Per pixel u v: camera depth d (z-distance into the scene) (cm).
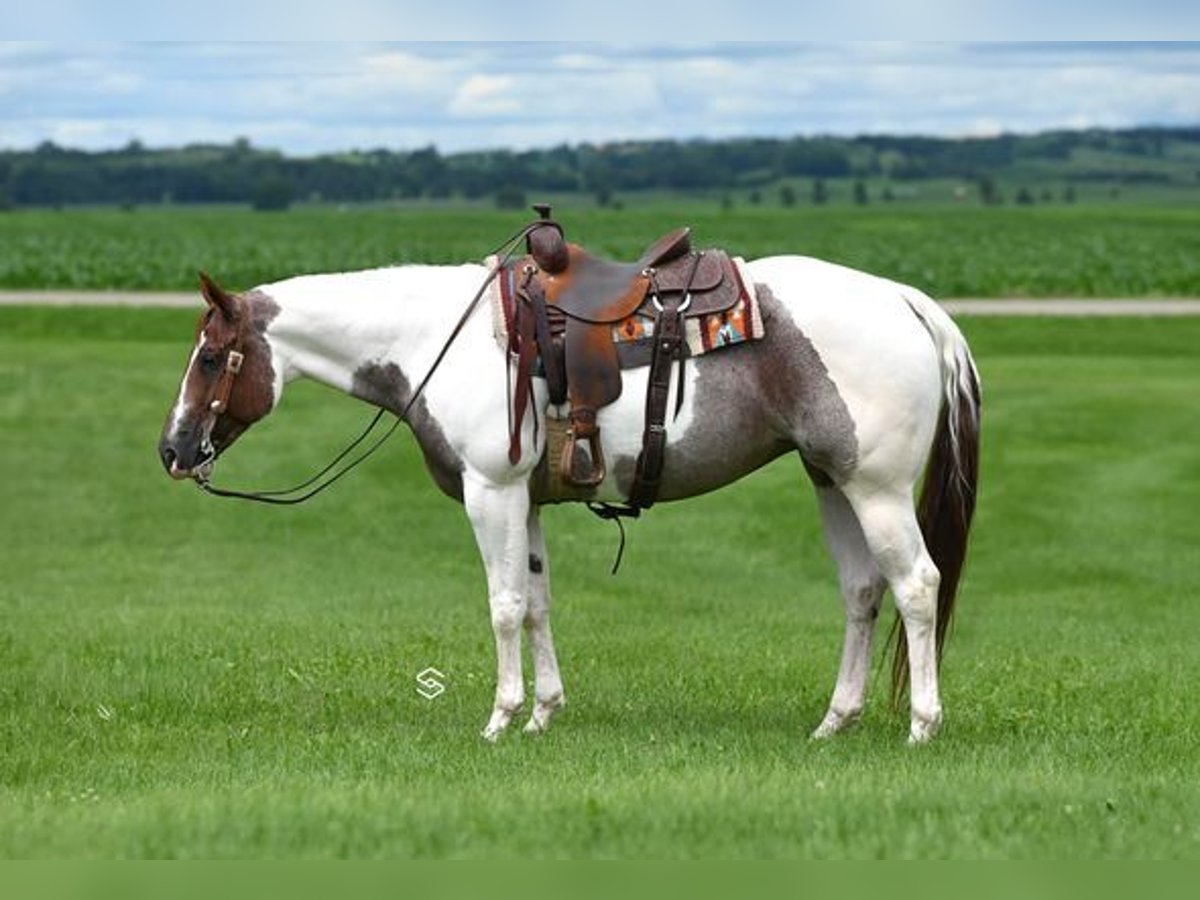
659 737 1118
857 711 1121
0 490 2856
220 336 1107
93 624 1797
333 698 1309
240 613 1908
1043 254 8938
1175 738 1121
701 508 2719
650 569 2344
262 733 1172
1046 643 1719
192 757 1101
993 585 2264
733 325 1052
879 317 1054
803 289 1062
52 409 3506
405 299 1109
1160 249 9525
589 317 1062
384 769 1027
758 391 1059
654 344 1057
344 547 2517
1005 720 1196
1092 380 3928
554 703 1151
